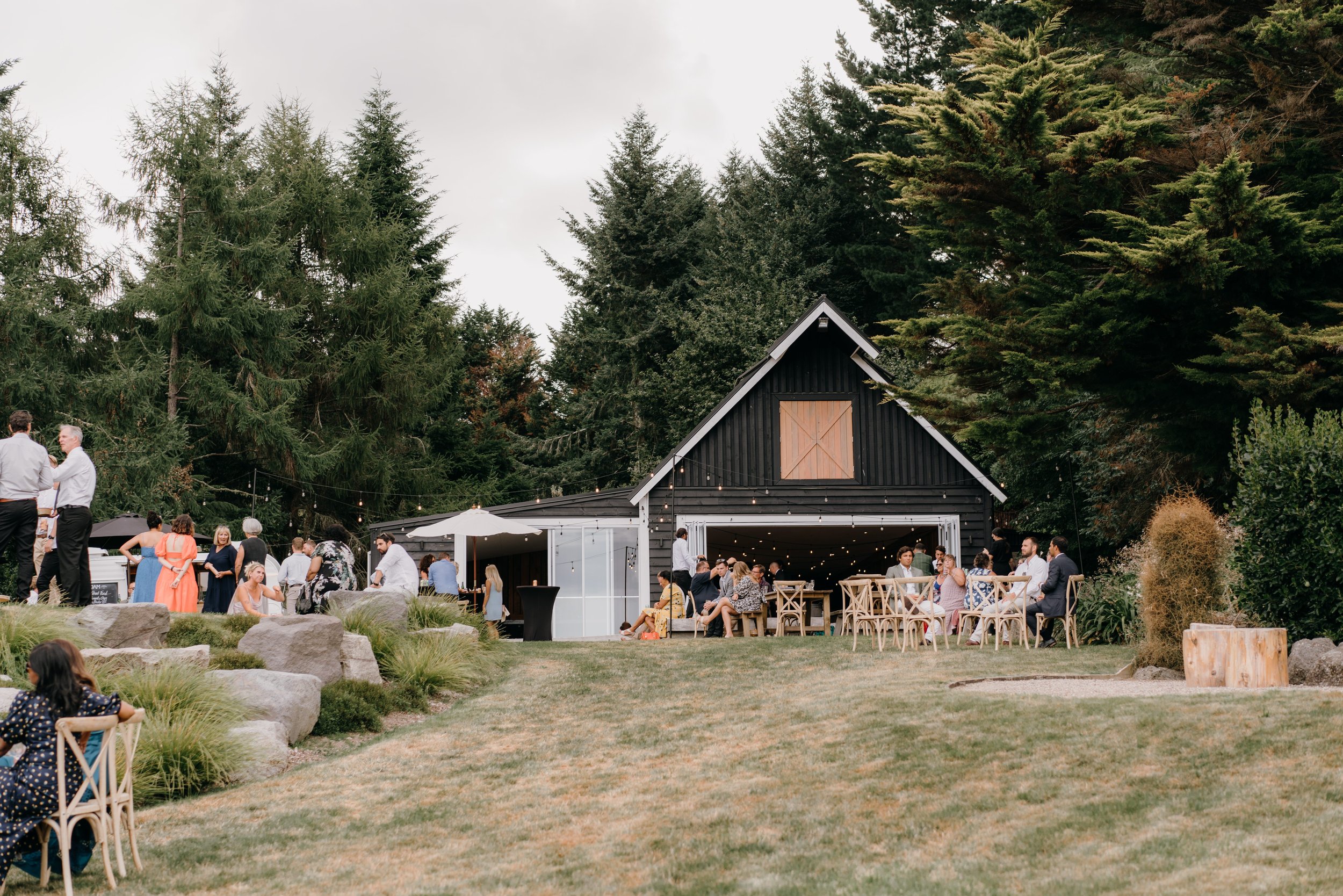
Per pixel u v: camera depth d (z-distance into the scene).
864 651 14.62
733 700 11.35
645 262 44.25
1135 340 15.75
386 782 8.62
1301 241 14.27
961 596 16.70
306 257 38.19
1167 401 16.31
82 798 5.94
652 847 6.52
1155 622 11.31
